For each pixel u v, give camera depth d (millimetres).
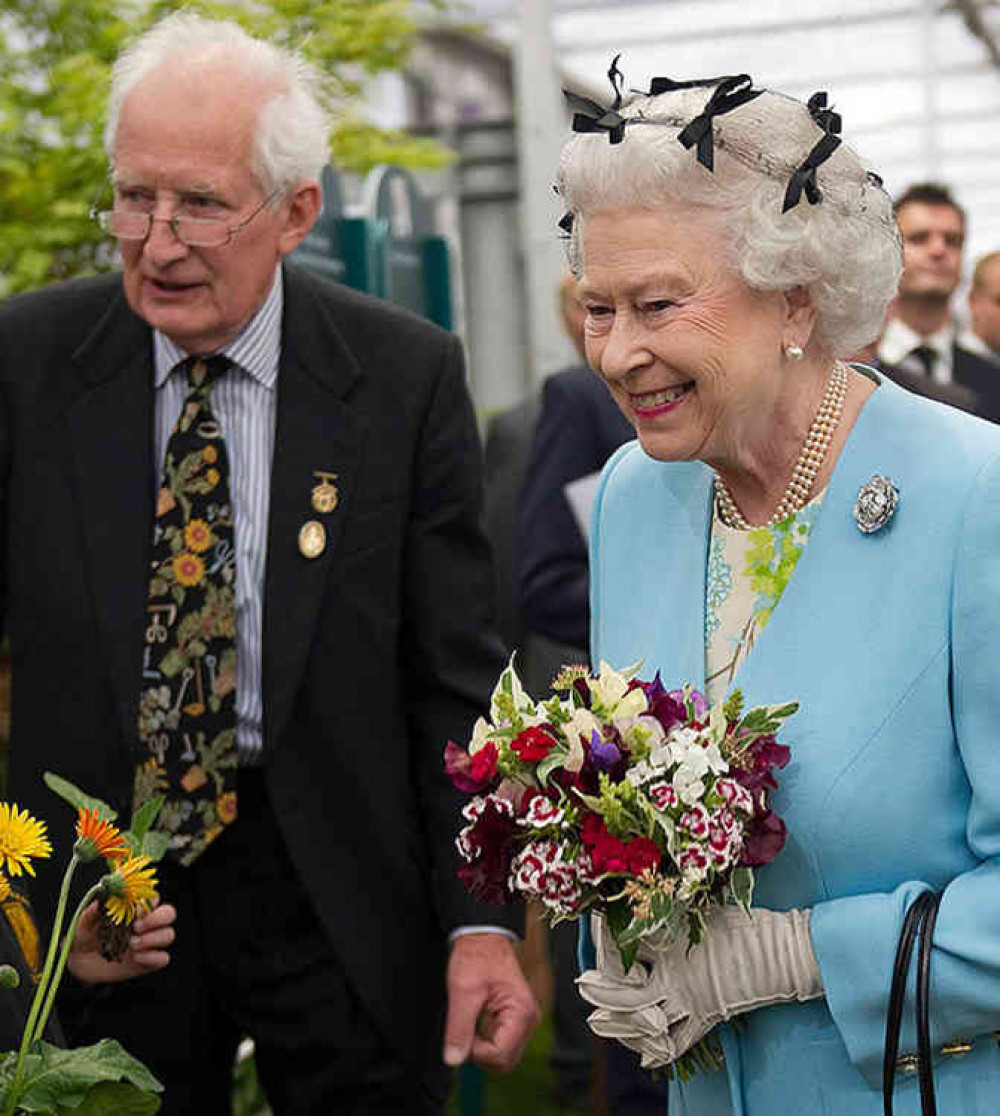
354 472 3307
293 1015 3320
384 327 3389
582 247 2232
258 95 3158
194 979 3314
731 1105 2375
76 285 3391
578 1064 5426
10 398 3299
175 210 3109
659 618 2447
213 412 3275
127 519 3262
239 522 3275
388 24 6305
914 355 5711
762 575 2367
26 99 6207
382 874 3346
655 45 11211
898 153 12227
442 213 11180
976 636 2168
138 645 3236
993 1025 2203
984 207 12570
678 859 2139
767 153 2172
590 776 2188
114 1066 2018
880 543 2258
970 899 2178
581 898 2205
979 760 2172
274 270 3240
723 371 2203
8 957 2225
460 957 3408
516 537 4750
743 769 2191
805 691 2264
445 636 3363
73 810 3242
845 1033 2217
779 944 2244
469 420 3426
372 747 3326
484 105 11281
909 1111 2248
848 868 2238
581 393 4637
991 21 11086
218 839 3285
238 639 3270
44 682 3266
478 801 2238
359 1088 3355
